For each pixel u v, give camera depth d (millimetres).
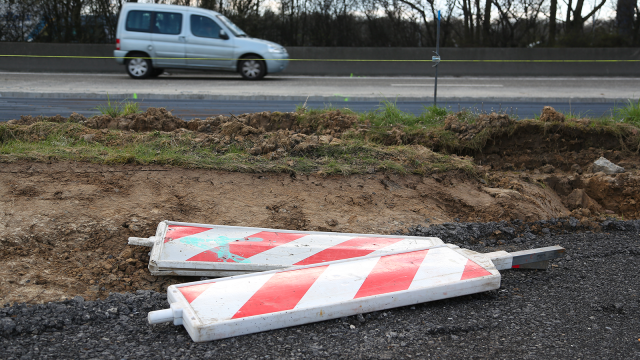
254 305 2574
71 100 9016
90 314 2664
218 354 2305
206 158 4660
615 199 5410
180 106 8633
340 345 2410
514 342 2484
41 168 4156
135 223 3648
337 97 10055
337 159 4973
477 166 5289
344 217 4109
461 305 2902
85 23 18562
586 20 21156
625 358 2352
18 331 2455
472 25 20641
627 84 14617
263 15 19859
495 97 10578
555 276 3367
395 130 5910
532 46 20453
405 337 2504
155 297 2936
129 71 13656
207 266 3133
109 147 4805
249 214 3979
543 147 6191
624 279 3320
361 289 2781
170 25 13547
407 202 4469
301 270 2969
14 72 15953
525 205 4723
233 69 13977
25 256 3154
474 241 4023
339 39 20172
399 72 18062
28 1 17844
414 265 3061
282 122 6086
